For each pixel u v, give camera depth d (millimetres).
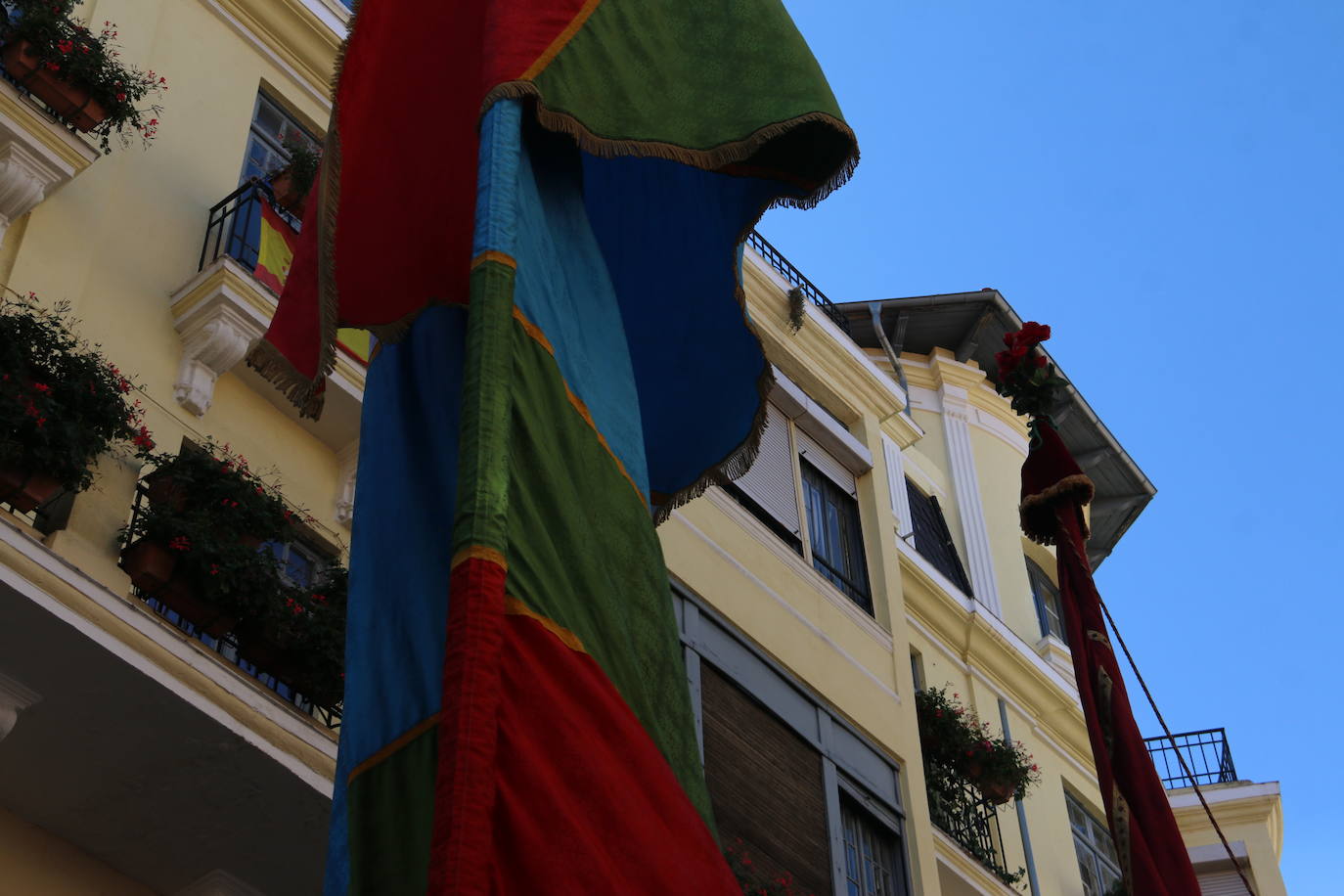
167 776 8773
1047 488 9008
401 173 6445
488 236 5051
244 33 12875
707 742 12180
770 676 13156
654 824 4098
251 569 9227
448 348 5773
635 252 6789
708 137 6023
